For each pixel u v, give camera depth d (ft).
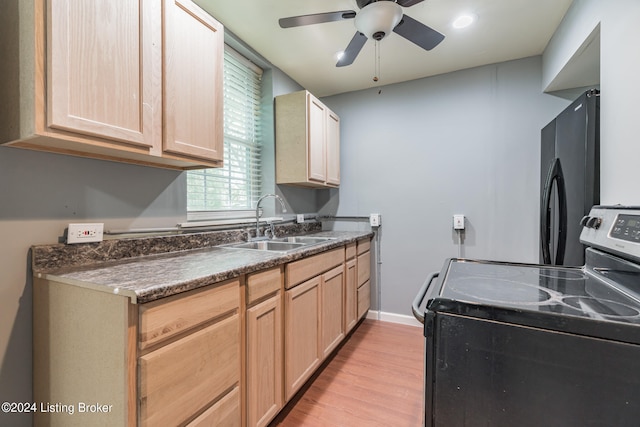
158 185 5.24
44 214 3.76
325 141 8.98
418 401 5.55
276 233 8.14
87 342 3.03
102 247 4.25
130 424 2.72
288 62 8.13
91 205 4.26
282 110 8.27
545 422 2.21
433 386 2.58
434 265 9.04
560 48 6.38
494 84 8.24
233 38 6.77
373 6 4.81
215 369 3.55
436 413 2.57
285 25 5.34
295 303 5.30
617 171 4.13
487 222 8.39
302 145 8.05
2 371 3.41
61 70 3.00
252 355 4.17
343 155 10.28
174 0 4.22
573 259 5.31
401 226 9.45
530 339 2.26
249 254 5.02
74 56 3.10
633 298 2.66
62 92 3.01
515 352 2.31
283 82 8.71
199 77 4.62
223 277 3.59
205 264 4.05
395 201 9.53
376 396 5.70
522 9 5.94
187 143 4.42
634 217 3.14
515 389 2.31
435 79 8.93
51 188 3.83
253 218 7.71
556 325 2.18
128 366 2.72
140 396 2.75
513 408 2.31
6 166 3.45
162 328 2.91
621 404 2.00
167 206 5.41
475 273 3.84
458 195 8.71
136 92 3.72
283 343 5.02
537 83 7.80
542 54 7.67
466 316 2.49
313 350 5.95
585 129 4.91
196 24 4.58
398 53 7.63
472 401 2.45
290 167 8.19
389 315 9.61
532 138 7.86
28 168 3.63
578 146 5.16
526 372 2.27
